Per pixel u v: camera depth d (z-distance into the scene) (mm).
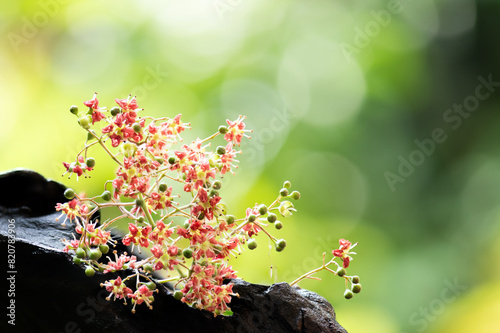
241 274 4109
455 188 5871
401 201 5699
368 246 5406
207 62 5184
